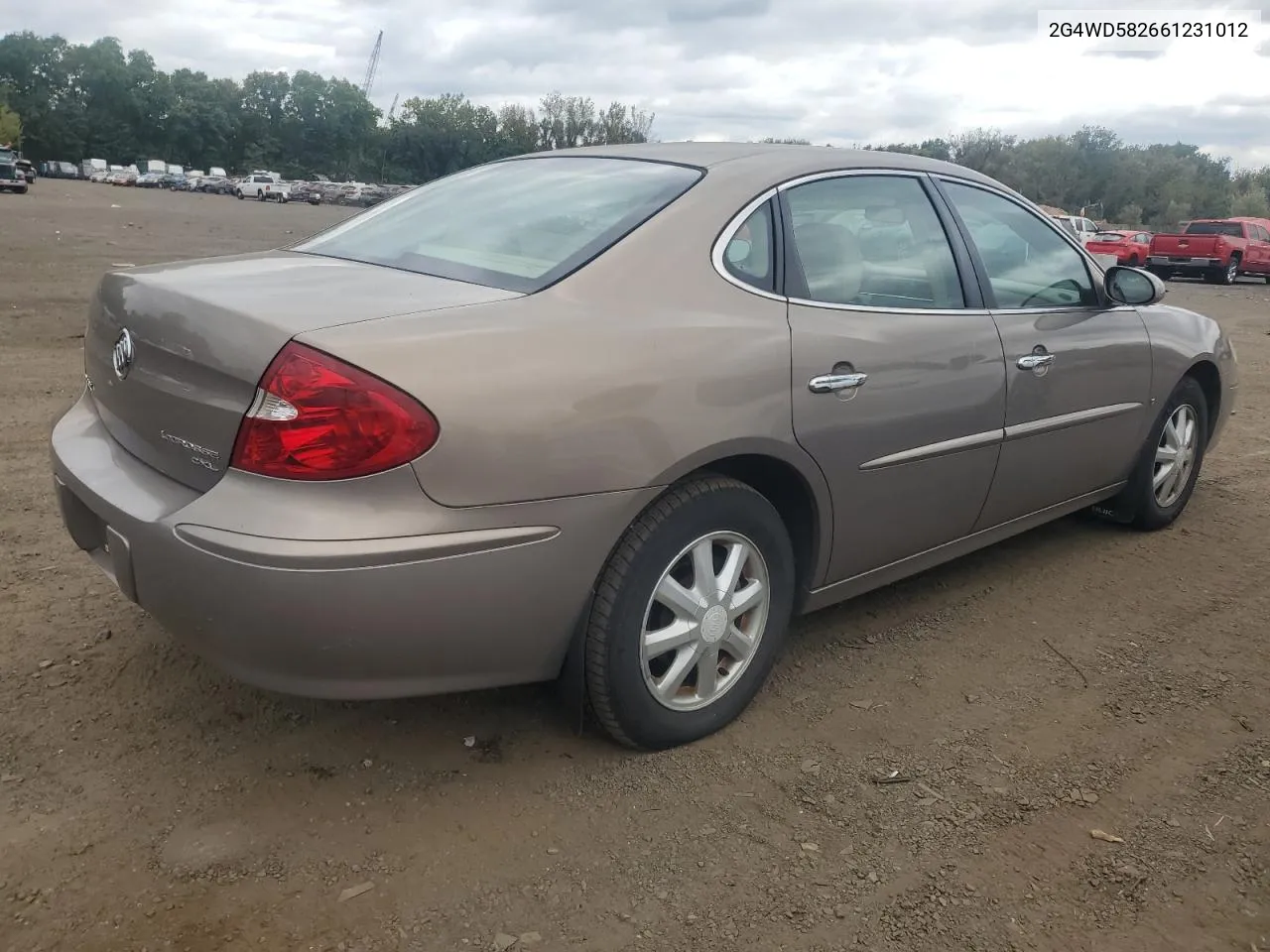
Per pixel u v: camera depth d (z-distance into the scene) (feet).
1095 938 7.02
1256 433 23.13
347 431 6.79
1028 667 10.91
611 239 8.76
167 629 7.64
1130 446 14.16
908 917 7.12
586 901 7.15
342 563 6.79
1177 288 78.02
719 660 9.28
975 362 10.92
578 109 343.26
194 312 7.57
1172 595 13.06
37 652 10.17
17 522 13.71
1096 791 8.68
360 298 7.79
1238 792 8.75
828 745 9.25
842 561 10.21
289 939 6.70
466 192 10.71
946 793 8.57
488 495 7.20
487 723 9.32
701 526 8.58
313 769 8.52
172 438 7.66
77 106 381.81
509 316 7.72
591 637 8.19
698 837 7.88
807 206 9.98
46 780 8.18
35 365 24.62
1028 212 12.84
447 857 7.54
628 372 7.88
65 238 67.05
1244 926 7.17
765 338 8.87
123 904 6.91
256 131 410.52
